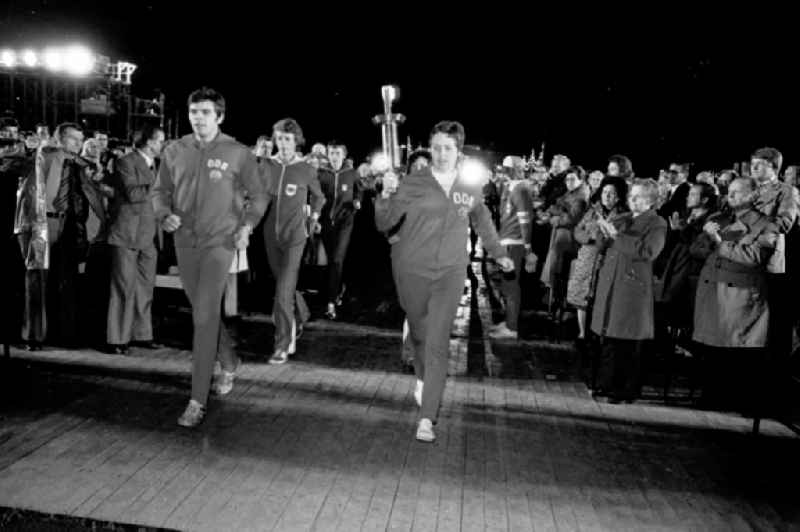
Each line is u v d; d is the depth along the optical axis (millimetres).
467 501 3967
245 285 9344
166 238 8398
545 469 4465
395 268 4836
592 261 7336
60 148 6484
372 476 4215
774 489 4348
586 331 7500
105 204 7246
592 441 5000
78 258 6867
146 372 6023
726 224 5941
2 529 3439
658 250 5641
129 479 4008
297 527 3582
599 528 3748
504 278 8031
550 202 9555
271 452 4480
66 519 3547
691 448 4965
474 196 4770
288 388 5781
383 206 4805
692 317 6965
